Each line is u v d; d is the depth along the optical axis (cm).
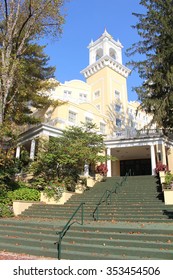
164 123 1912
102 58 3762
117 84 3825
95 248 697
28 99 2172
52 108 2567
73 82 3756
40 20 1716
